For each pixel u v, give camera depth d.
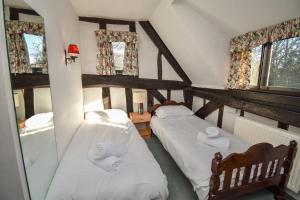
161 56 3.72
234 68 2.65
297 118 1.82
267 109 2.16
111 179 1.42
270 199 1.83
